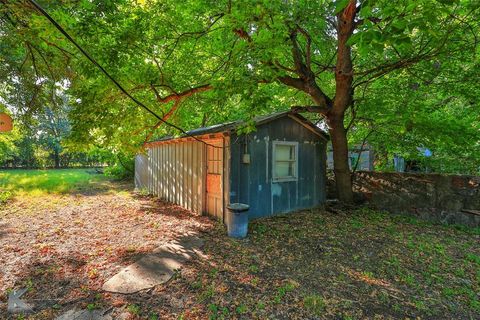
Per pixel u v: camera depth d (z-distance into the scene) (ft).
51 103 17.47
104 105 17.72
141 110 20.86
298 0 18.30
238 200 19.95
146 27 16.47
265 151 21.72
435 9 6.65
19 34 11.87
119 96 18.39
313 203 25.70
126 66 17.02
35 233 17.25
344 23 19.20
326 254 13.98
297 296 9.98
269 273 11.80
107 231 17.88
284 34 15.35
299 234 17.17
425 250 14.64
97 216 21.99
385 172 23.86
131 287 10.56
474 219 18.69
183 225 19.38
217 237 16.67
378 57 22.11
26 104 16.49
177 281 11.08
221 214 20.34
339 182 24.54
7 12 11.08
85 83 17.01
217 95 17.57
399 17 6.95
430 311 9.25
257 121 20.66
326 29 21.83
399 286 10.88
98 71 14.21
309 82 21.59
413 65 20.57
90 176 57.26
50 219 20.85
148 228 18.62
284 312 9.04
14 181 43.57
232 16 15.37
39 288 10.45
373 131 25.71
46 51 13.71
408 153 26.45
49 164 87.15
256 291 10.31
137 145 24.49
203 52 22.84
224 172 20.04
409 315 9.01
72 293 10.13
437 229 18.54
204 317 8.77
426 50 19.60
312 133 25.53
